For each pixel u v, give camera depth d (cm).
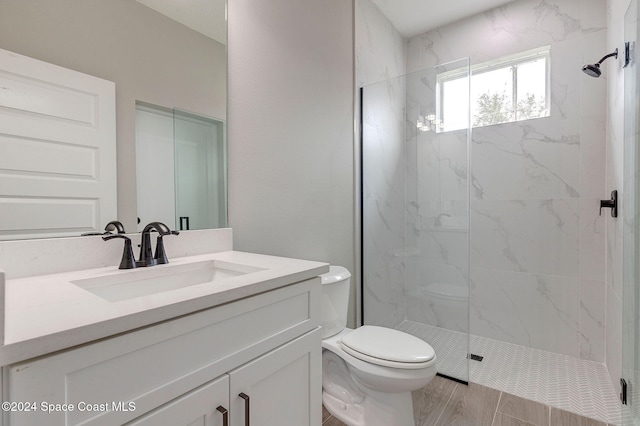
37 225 88
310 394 97
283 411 88
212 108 132
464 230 213
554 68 226
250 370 77
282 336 87
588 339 217
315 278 100
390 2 241
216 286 73
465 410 163
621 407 153
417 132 230
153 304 60
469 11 253
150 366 59
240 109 142
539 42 231
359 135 223
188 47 124
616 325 178
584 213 218
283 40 164
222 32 135
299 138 174
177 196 121
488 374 200
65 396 48
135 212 109
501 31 246
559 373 199
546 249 231
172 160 119
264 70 153
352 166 218
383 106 232
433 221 227
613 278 186
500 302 248
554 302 228
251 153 147
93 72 99
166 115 118
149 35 113
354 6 219
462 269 212
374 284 234
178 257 118
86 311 56
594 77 199
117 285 91
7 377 44
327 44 194
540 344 233
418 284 237
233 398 73
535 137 234
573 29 219
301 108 175
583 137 217
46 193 89
